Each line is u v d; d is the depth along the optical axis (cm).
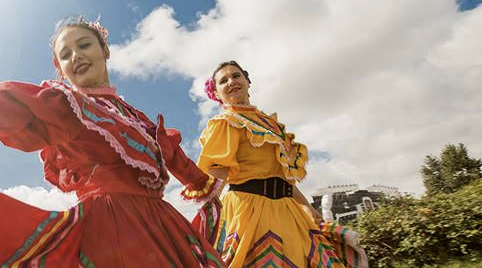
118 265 151
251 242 294
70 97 154
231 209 309
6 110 138
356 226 696
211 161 311
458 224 573
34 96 146
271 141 320
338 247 333
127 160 168
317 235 321
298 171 339
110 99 192
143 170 176
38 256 139
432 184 3794
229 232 298
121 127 173
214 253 190
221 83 361
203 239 192
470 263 540
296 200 354
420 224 600
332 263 307
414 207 636
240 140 326
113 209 162
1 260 132
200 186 225
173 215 185
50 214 147
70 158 168
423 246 589
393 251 623
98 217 159
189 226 191
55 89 154
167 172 194
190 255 173
